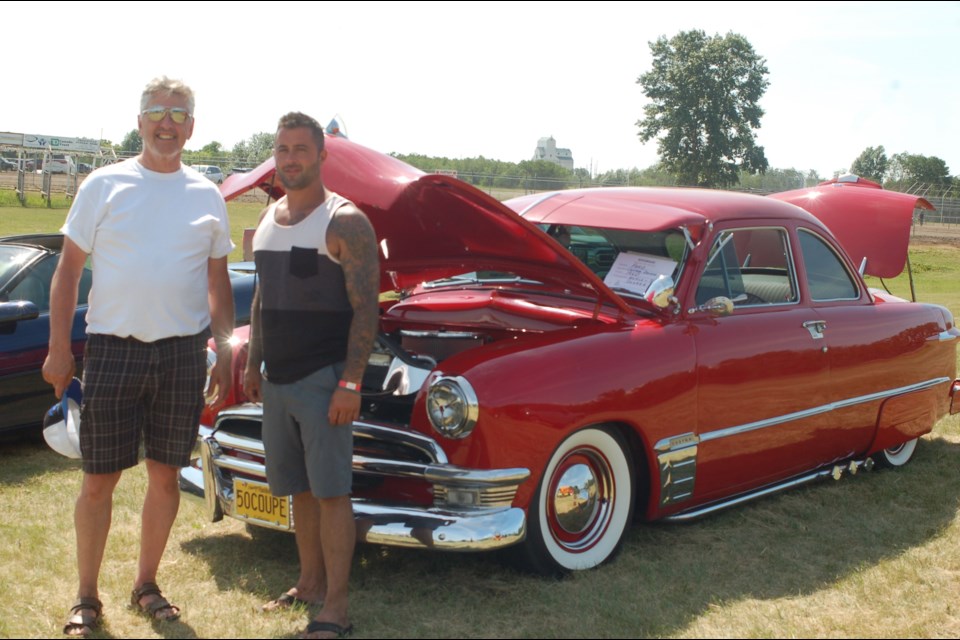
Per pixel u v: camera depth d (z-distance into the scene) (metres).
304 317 3.21
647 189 5.10
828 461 5.21
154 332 3.34
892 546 4.42
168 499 3.56
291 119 3.19
